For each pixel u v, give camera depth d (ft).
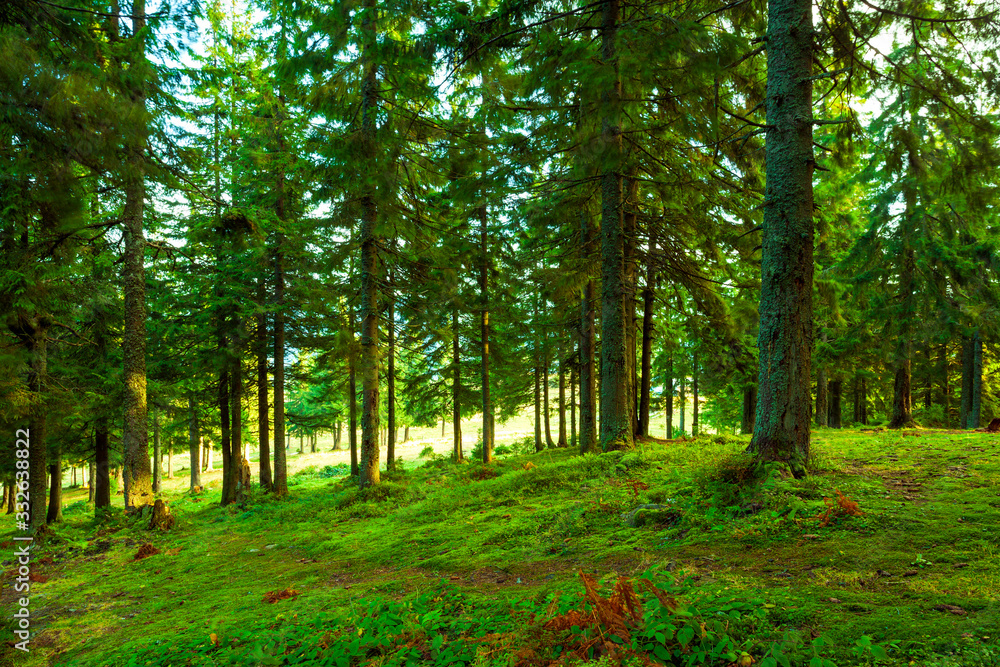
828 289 39.65
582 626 10.56
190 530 38.34
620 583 11.02
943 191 24.98
